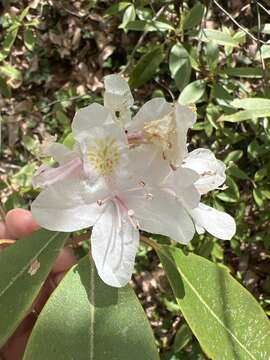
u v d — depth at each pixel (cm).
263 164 24
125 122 10
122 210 10
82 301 10
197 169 10
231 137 23
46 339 9
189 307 11
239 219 23
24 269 10
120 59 34
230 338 10
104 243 10
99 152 10
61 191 10
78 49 34
